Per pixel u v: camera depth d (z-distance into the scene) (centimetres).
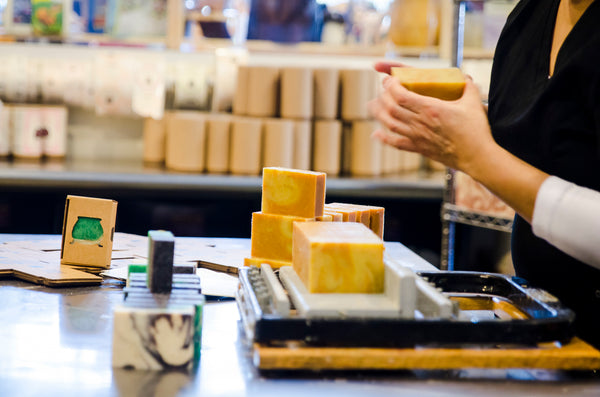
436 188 312
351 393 89
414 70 124
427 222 321
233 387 89
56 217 299
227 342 107
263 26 346
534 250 130
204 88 346
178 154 315
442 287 126
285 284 114
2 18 336
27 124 322
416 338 97
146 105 330
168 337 95
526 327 99
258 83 316
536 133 123
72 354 99
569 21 127
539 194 107
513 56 137
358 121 324
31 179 293
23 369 93
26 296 126
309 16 346
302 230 112
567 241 105
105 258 144
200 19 343
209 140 315
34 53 341
